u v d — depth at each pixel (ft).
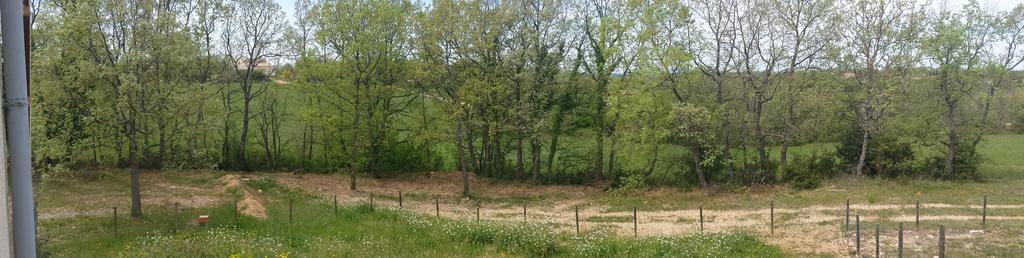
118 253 51.80
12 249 11.03
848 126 110.63
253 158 134.10
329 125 113.80
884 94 99.66
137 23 66.28
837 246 64.13
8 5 10.97
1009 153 127.34
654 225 82.23
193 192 96.37
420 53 111.34
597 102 117.19
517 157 126.82
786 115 105.70
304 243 58.08
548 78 115.03
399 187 118.21
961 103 104.78
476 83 104.88
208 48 111.55
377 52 113.80
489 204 103.60
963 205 82.43
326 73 112.98
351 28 109.81
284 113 132.98
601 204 100.94
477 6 103.24
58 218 70.03
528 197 108.88
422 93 123.54
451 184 120.98
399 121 127.65
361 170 130.11
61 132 67.87
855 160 109.60
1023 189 93.25
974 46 102.94
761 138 107.96
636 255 58.39
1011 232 65.82
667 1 104.32
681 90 111.55
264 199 95.25
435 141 115.55
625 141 105.40
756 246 64.13
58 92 64.13
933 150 109.09
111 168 111.14
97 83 65.82
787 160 121.19
